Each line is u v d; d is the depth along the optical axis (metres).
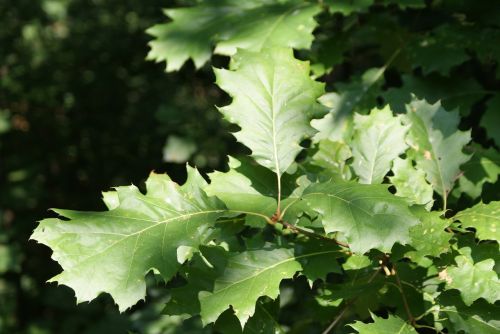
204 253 1.11
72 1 5.59
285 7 1.42
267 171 1.17
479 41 1.42
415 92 1.42
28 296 4.60
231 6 1.46
